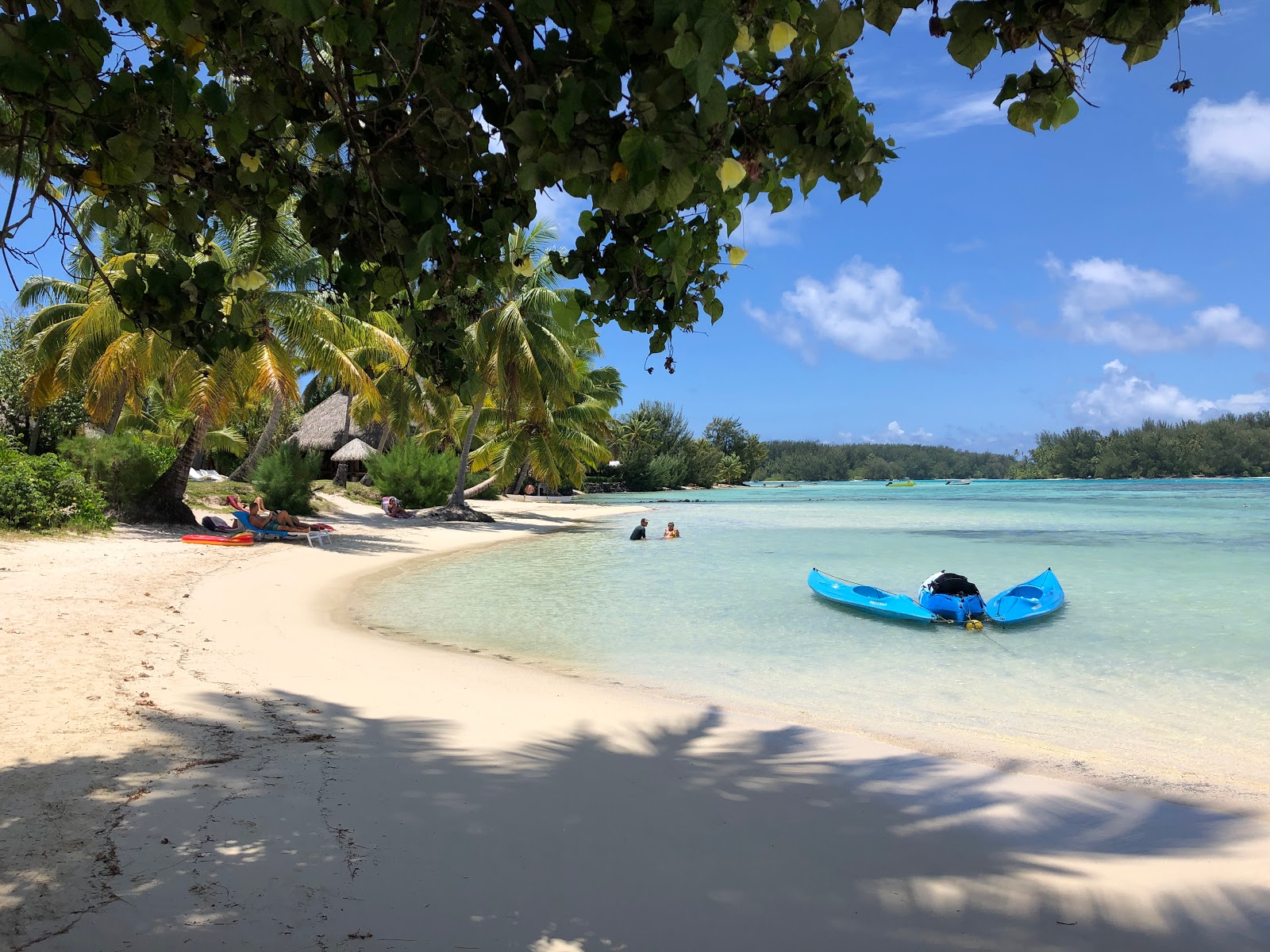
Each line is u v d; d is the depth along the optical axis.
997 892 3.24
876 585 14.01
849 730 5.76
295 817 3.49
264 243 2.71
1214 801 4.44
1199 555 17.92
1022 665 7.96
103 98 2.06
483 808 3.81
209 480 29.78
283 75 2.37
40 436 23.41
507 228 2.62
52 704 4.93
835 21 1.64
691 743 5.27
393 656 7.78
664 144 1.66
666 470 67.94
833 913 2.99
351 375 18.47
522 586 13.66
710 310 2.54
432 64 2.24
